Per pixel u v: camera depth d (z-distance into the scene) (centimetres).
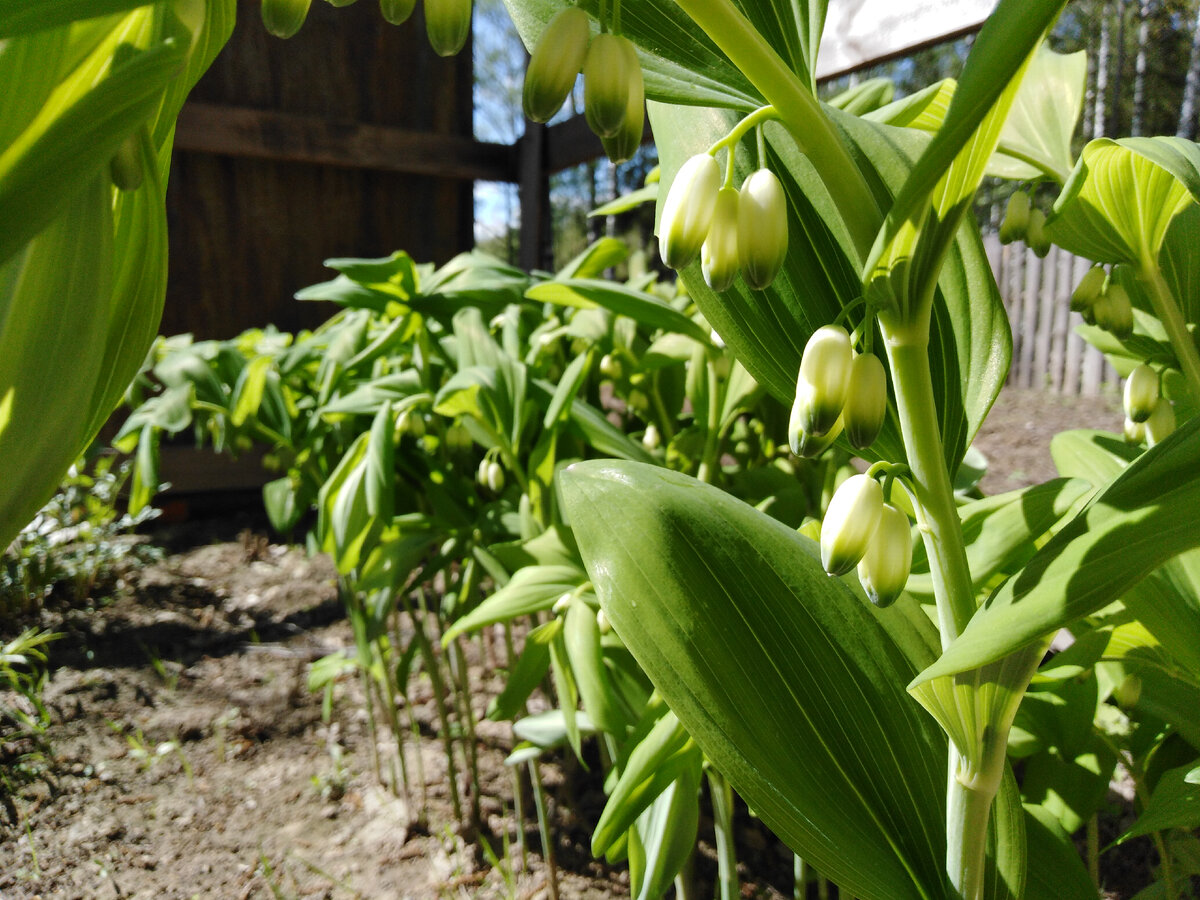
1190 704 25
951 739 18
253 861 47
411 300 48
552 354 48
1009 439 125
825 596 20
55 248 11
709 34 15
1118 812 32
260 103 106
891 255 16
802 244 21
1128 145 18
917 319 16
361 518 40
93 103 10
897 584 16
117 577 83
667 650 19
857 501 16
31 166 10
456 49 16
